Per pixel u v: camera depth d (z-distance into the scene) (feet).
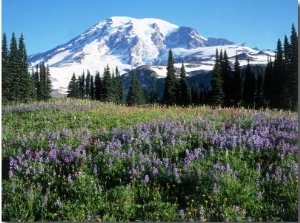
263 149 36.81
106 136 45.32
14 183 32.60
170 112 68.18
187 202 28.32
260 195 28.99
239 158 35.04
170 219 26.66
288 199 28.89
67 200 30.19
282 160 34.42
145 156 36.40
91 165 35.06
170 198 29.89
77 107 73.61
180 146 39.27
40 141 43.98
